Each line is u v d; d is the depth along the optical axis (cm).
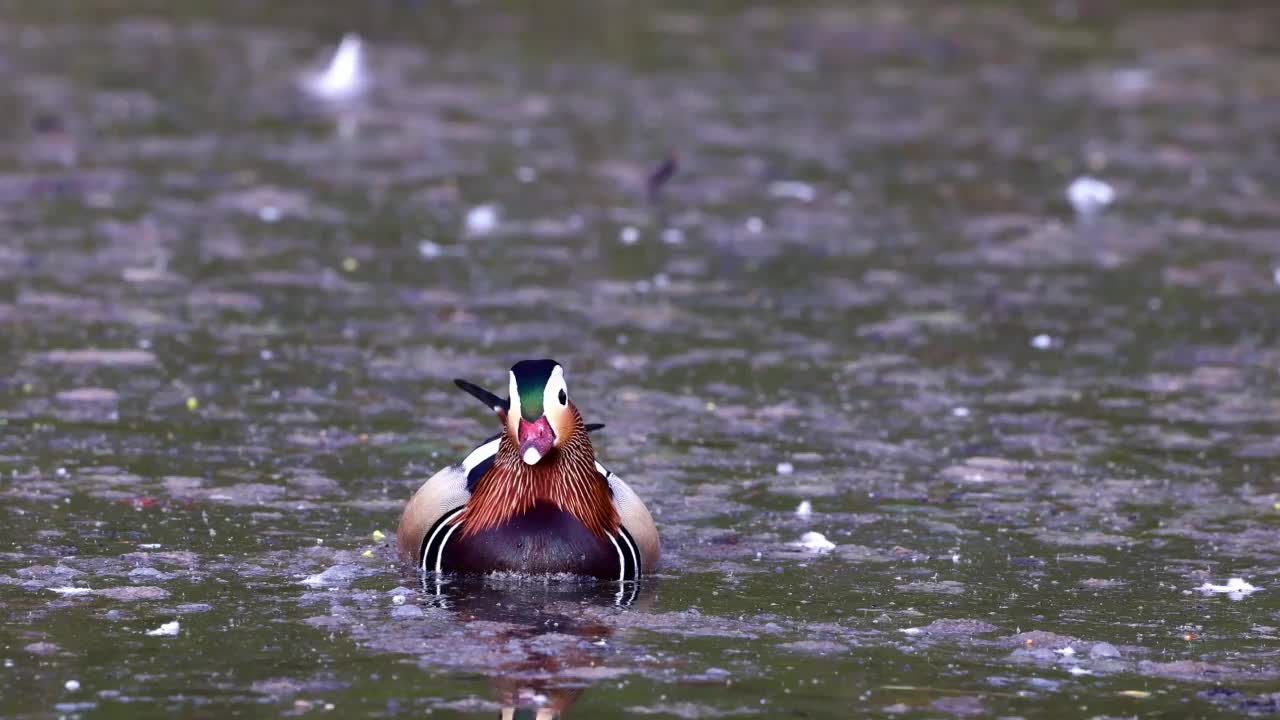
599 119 2617
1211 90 3025
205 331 1519
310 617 912
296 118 2545
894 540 1077
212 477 1157
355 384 1386
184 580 967
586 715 786
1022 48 3438
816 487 1179
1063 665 869
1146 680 849
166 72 2870
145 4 3675
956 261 1869
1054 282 1789
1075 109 2820
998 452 1262
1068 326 1627
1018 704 813
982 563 1038
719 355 1503
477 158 2319
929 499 1160
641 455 1238
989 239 1972
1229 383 1450
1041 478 1207
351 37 2767
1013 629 923
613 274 1773
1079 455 1259
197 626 894
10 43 3102
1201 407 1381
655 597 962
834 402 1379
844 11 3894
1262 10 4031
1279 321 1652
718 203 2116
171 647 862
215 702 791
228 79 2834
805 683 834
